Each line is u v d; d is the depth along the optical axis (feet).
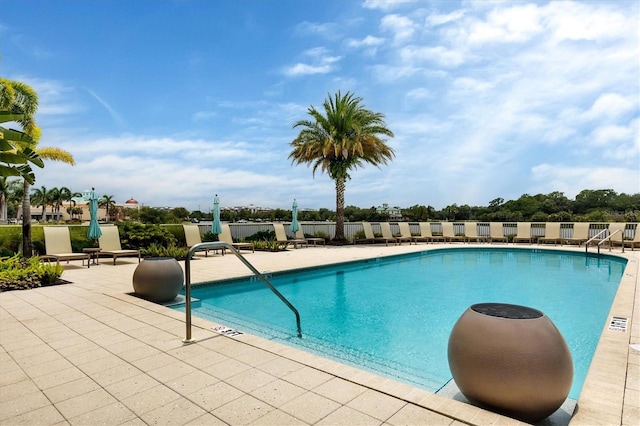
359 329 17.15
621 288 21.53
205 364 10.60
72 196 232.94
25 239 38.17
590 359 13.60
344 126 62.23
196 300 21.40
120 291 21.38
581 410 7.73
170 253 37.24
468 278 31.83
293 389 8.98
